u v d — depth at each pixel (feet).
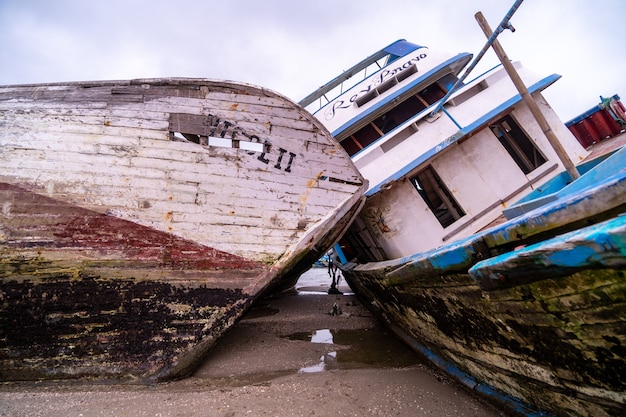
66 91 15.12
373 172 17.52
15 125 14.55
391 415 11.14
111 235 14.20
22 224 13.83
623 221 5.49
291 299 37.81
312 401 12.09
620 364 7.19
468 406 11.80
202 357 14.47
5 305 13.48
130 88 15.39
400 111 22.34
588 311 7.07
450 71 21.74
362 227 19.86
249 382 14.03
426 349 16.62
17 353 13.32
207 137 15.46
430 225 17.01
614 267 5.87
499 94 18.43
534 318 8.41
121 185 14.55
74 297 13.73
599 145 23.68
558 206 7.21
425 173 19.97
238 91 15.99
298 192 15.87
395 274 13.60
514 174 17.49
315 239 15.24
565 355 8.34
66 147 14.53
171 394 12.51
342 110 22.06
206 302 14.46
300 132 16.29
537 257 6.96
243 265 14.89
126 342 13.80
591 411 8.54
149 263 14.29
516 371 10.35
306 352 18.21
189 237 14.69
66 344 13.51
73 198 14.20
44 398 11.93
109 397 12.14
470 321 11.13
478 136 18.02
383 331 22.91
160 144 15.10
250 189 15.46
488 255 9.05
